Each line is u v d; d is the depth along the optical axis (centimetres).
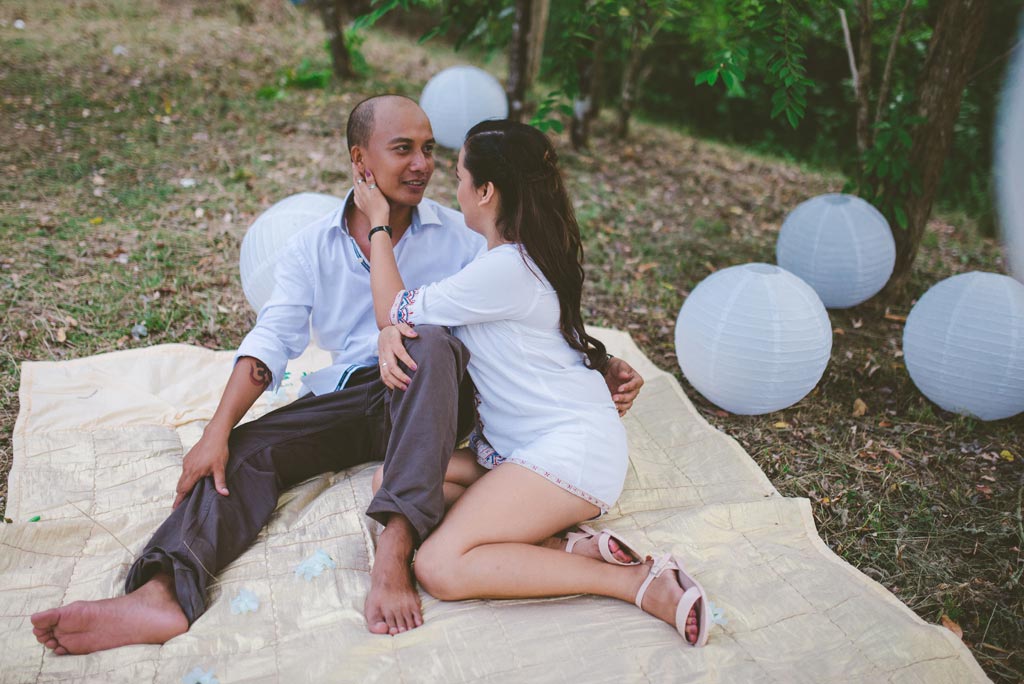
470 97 556
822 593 221
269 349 236
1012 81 375
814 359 300
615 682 188
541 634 200
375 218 236
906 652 201
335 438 245
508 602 210
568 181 567
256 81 695
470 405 236
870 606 216
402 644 194
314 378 258
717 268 464
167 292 376
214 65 722
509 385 221
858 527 264
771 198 602
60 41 727
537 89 775
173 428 285
